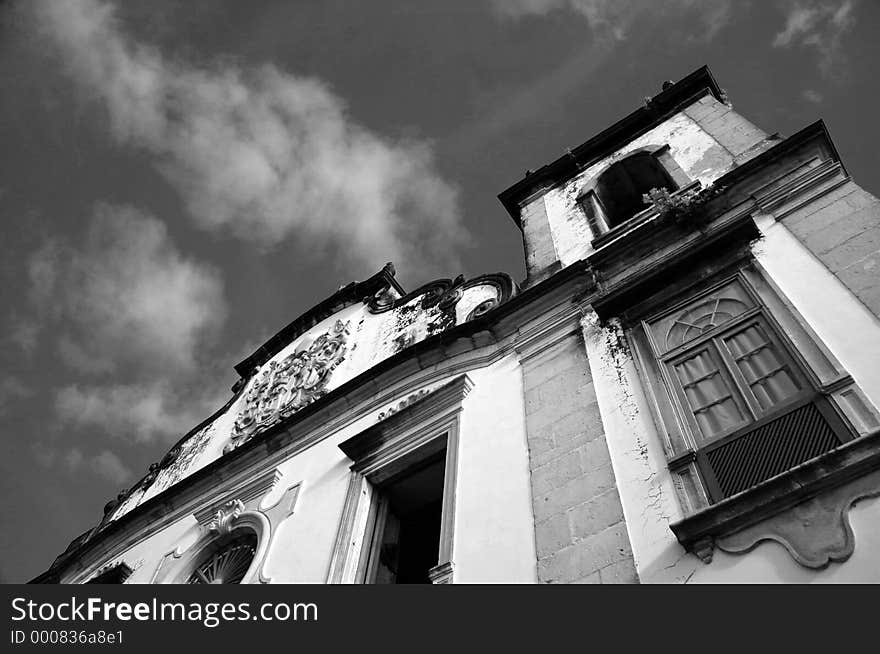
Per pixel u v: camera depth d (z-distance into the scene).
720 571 5.96
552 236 13.73
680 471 7.05
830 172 9.26
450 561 7.86
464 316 13.26
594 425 8.37
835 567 5.46
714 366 7.94
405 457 10.32
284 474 12.31
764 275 8.43
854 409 6.43
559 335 10.30
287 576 9.66
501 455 8.97
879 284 7.36
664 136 14.03
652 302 9.29
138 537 14.02
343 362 15.09
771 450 6.69
